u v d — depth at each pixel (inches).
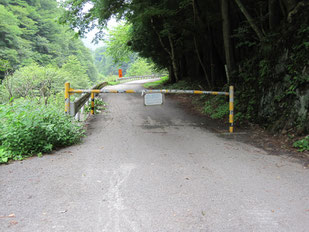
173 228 106.0
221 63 569.3
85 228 105.3
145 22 706.8
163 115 416.2
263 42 336.5
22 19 1777.8
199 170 175.3
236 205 125.8
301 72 256.2
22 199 129.4
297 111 255.0
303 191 142.2
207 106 459.2
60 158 198.1
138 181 154.9
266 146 240.5
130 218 113.3
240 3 370.0
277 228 106.5
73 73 1733.5
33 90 515.5
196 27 545.3
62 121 239.3
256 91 340.5
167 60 906.7
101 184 149.8
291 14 299.4
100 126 329.4
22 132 203.0
